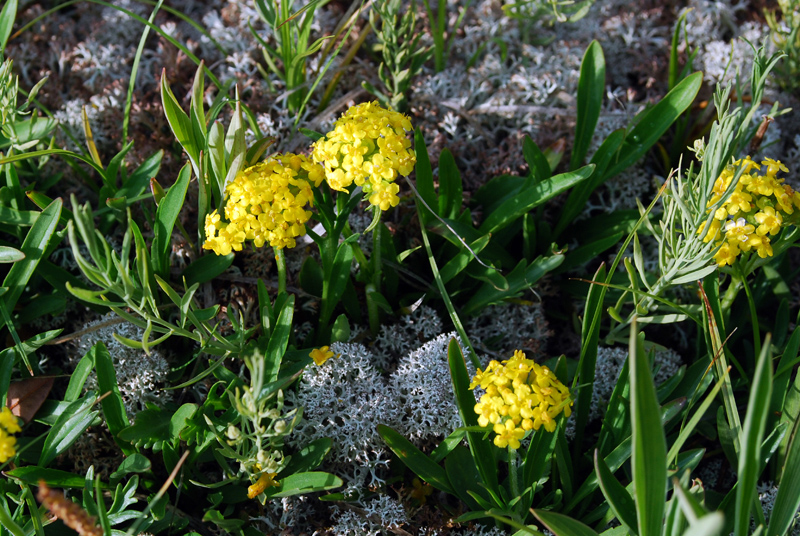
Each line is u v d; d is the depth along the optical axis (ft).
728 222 1.57
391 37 1.76
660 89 1.99
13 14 1.69
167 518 1.56
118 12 1.98
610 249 1.84
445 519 1.59
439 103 1.88
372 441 1.62
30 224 1.64
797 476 1.48
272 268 1.75
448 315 1.75
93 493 1.58
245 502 1.61
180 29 2.00
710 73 1.97
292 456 1.59
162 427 1.58
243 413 1.44
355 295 1.71
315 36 1.96
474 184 1.85
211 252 1.71
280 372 1.61
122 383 1.64
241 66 1.89
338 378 1.63
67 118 1.83
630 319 1.62
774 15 1.98
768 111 1.91
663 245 1.56
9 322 1.58
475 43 1.98
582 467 1.63
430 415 1.63
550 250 1.79
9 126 1.65
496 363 1.48
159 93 1.88
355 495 1.61
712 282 1.64
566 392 1.47
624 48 2.02
